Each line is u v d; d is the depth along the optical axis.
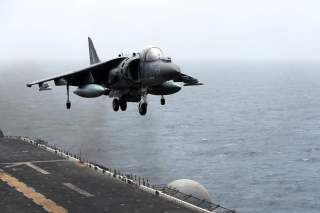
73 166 140.50
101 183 121.00
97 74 79.25
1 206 99.69
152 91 71.94
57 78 80.06
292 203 160.62
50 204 101.81
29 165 141.00
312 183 184.25
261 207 156.25
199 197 113.44
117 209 99.50
